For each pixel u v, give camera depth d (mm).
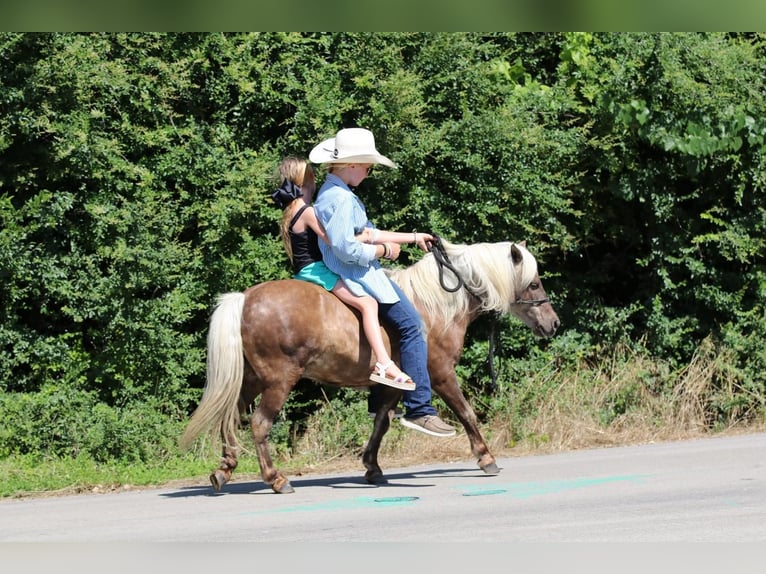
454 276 10195
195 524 7988
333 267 9500
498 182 14664
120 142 13547
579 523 7480
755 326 16062
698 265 15859
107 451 12445
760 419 15430
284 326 9250
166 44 13852
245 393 9766
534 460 12086
